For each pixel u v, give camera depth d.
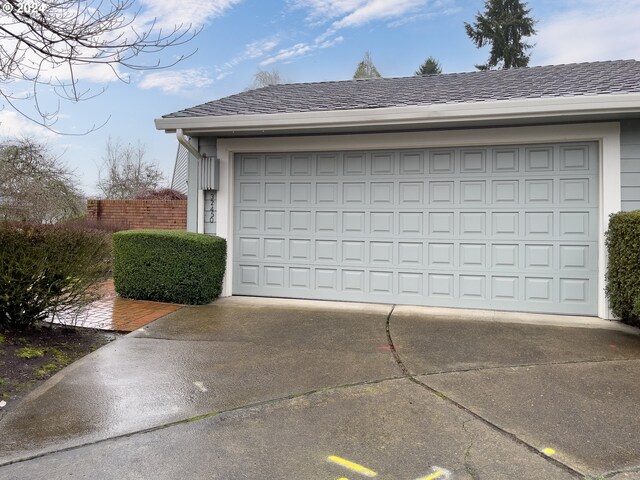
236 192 7.19
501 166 6.22
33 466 2.45
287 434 2.79
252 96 8.19
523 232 6.15
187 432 2.82
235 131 6.58
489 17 30.00
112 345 4.60
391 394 3.37
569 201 5.99
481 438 2.72
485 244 6.29
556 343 4.66
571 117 5.57
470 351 4.39
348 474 2.37
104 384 3.59
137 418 3.01
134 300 6.71
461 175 6.36
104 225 11.08
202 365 4.02
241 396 3.36
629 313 5.19
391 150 6.61
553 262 6.05
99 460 2.51
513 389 3.45
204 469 2.42
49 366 4.04
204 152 7.14
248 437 2.76
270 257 7.08
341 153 6.80
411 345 4.59
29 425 2.92
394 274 6.63
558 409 3.11
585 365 3.99
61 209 12.73
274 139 6.93
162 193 15.97
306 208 6.95
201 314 5.91
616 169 5.70
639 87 5.45
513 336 4.93
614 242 5.33
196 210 7.14
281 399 3.30
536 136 5.98
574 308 5.98
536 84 6.59
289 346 4.57
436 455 2.54
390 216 6.64
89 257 5.07
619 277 5.16
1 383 3.59
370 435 2.77
